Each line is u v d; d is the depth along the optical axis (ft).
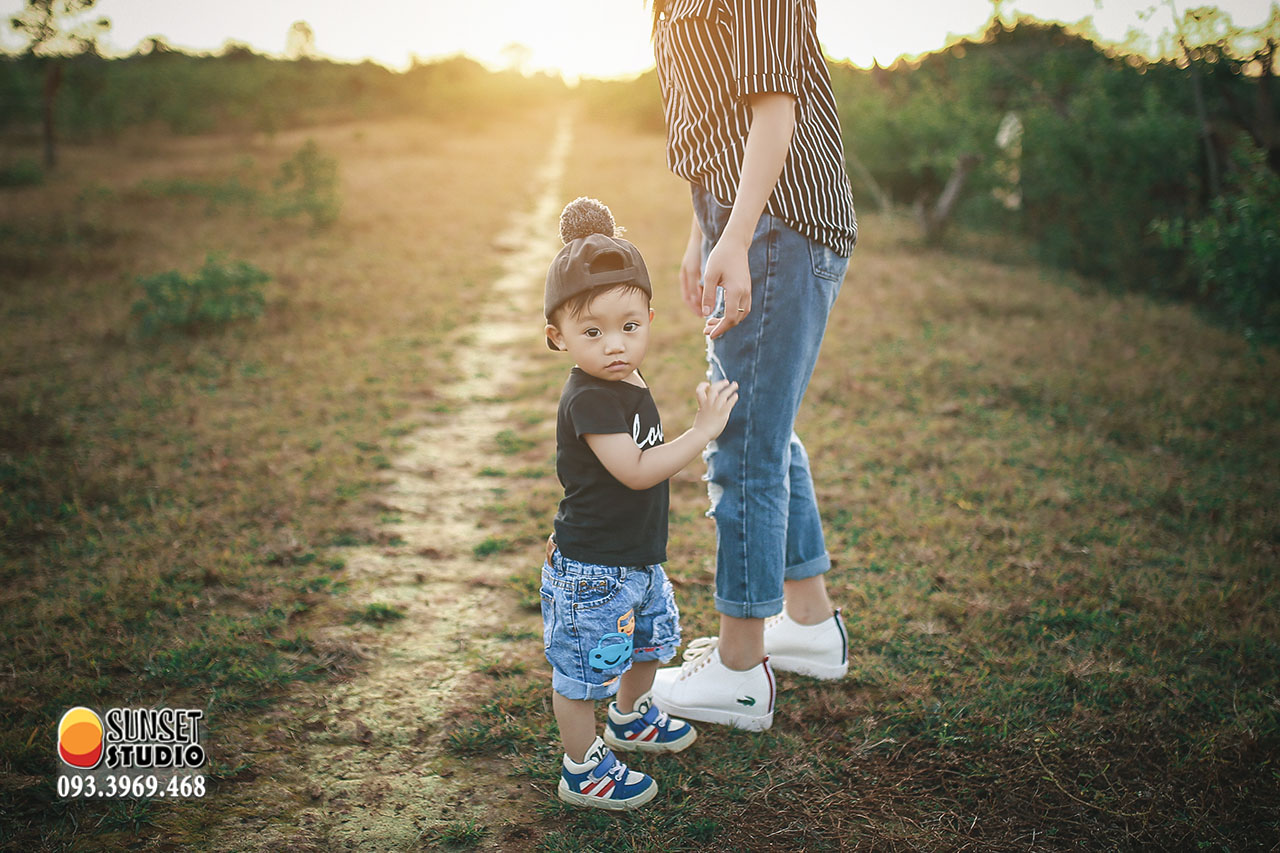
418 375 17.74
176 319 19.97
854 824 5.74
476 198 47.55
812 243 5.93
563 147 86.53
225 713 6.92
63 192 45.03
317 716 6.92
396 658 7.82
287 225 36.50
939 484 11.96
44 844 5.44
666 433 13.87
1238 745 6.49
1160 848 5.58
